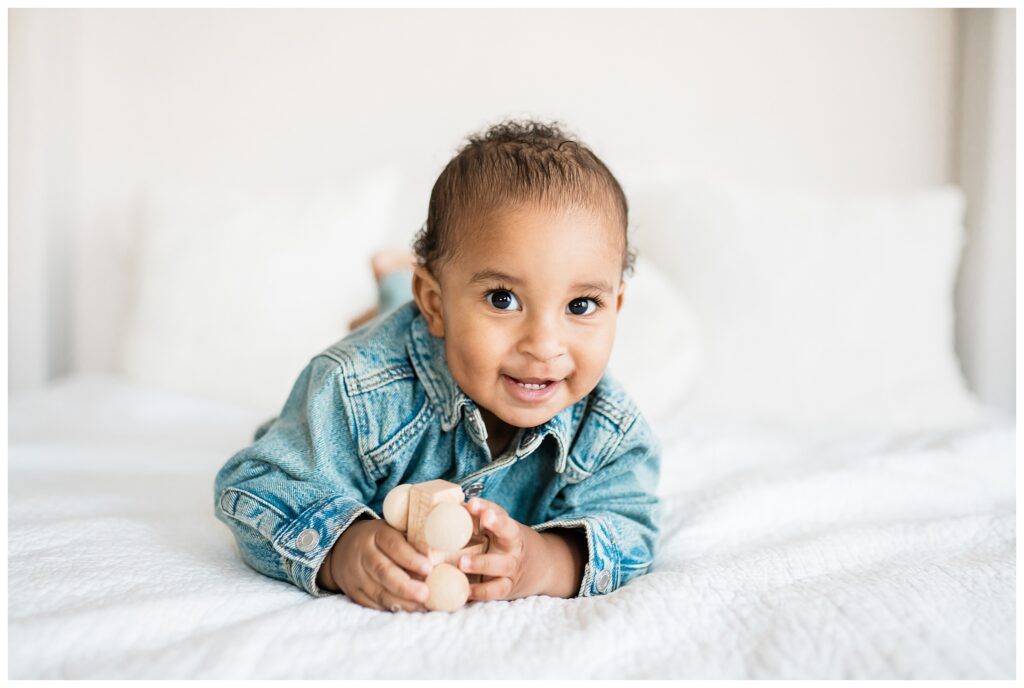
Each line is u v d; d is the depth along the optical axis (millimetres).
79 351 2346
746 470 1286
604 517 895
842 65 2168
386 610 752
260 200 1948
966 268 2096
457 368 857
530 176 833
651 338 1549
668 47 2193
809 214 1806
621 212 894
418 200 2076
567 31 2205
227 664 612
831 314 1718
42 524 917
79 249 2324
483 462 952
